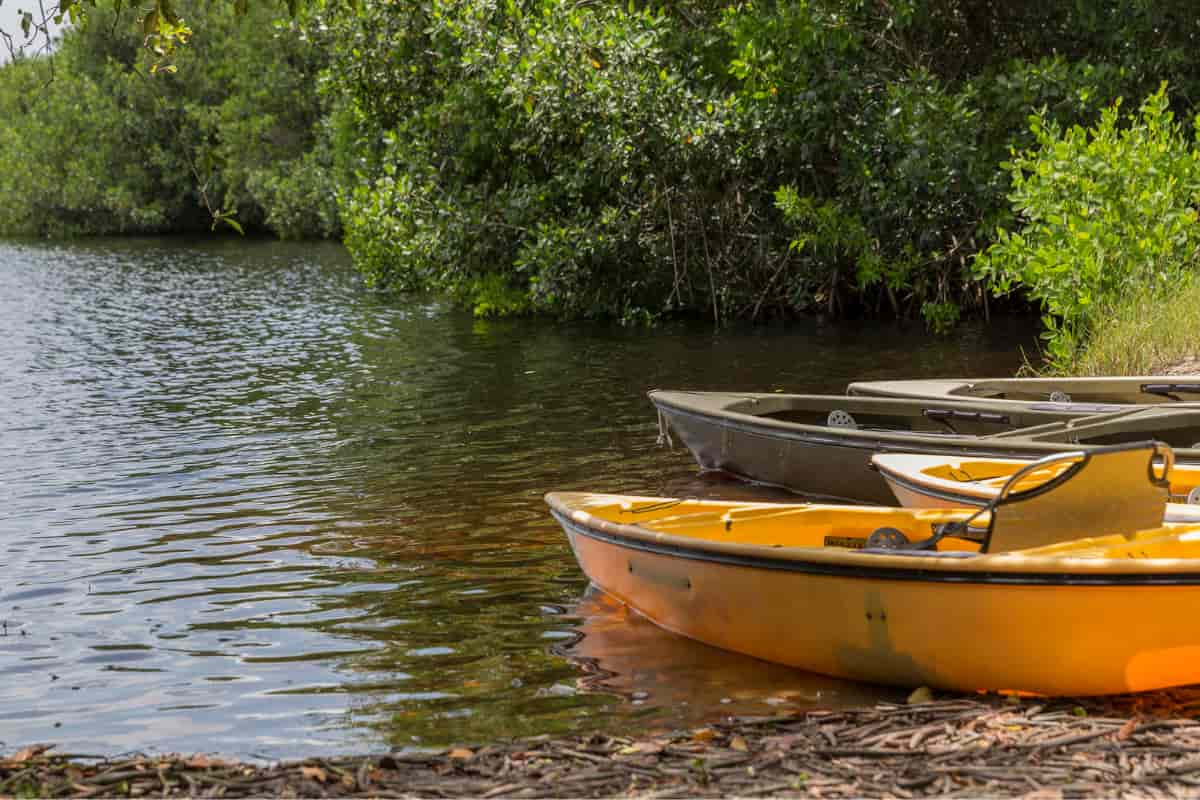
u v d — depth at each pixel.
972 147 17.36
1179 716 4.84
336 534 7.79
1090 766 4.08
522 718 4.94
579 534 6.24
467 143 20.31
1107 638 4.87
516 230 20.50
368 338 18.27
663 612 5.88
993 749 4.28
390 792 4.05
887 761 4.19
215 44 50.00
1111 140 13.83
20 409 12.75
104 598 6.64
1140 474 5.19
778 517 6.25
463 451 10.27
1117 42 18.50
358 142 24.11
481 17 19.23
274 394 13.47
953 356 15.44
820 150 18.83
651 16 19.92
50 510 8.56
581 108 18.22
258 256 37.25
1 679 5.53
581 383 13.80
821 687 5.28
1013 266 13.99
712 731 4.63
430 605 6.39
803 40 17.70
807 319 19.94
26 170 50.56
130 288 27.66
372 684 5.36
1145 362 11.81
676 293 19.75
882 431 9.03
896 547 5.75
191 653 5.80
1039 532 5.30
